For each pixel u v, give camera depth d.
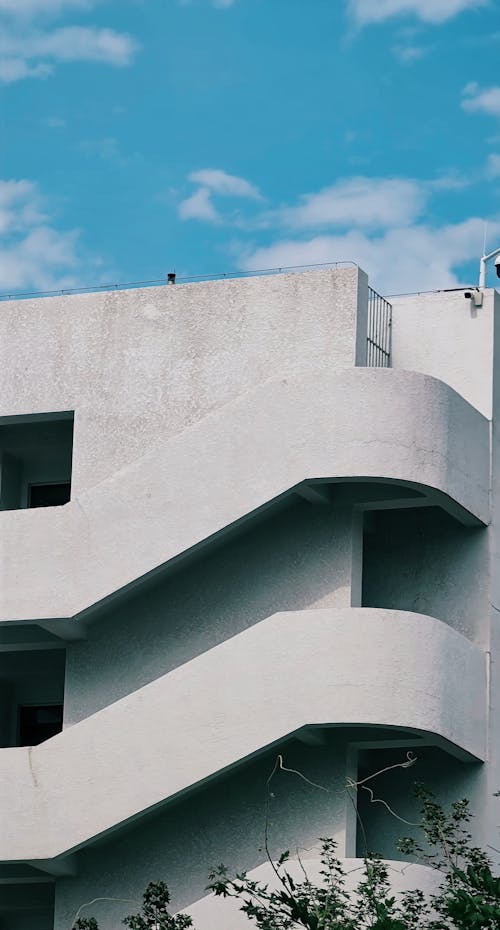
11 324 27.62
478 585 26.08
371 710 23.86
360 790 26.16
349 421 24.58
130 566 24.86
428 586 26.38
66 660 26.09
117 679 25.78
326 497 25.28
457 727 24.77
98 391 26.88
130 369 26.81
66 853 24.42
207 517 24.66
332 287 26.12
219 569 25.77
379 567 26.75
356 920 20.11
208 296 26.72
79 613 24.97
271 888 23.88
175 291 26.91
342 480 24.48
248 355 26.25
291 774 25.00
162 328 26.83
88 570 25.05
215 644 25.50
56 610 25.06
